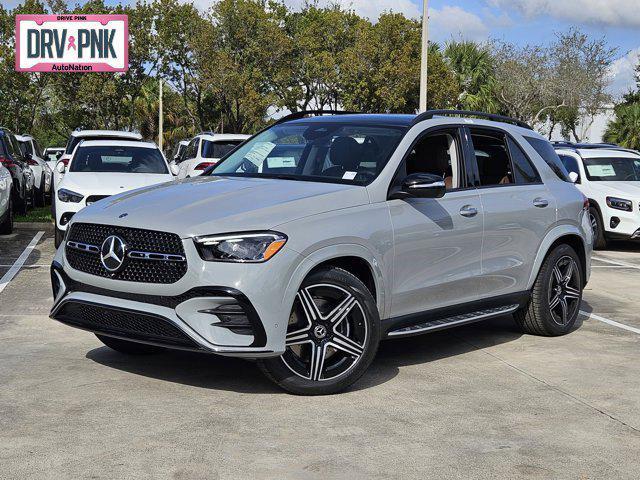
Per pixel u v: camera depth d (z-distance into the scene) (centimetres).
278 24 4875
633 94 5272
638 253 1388
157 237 483
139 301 486
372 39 4581
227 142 1534
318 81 4788
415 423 464
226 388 518
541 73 5006
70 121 4888
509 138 681
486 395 525
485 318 633
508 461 411
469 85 5350
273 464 396
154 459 397
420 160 598
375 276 533
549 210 686
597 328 757
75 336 655
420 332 573
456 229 593
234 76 4519
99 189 1103
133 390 508
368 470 393
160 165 1257
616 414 493
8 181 1353
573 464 410
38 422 445
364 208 534
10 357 582
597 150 1495
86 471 379
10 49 4612
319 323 502
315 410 481
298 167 586
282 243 480
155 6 4669
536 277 687
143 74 4738
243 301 468
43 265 1040
